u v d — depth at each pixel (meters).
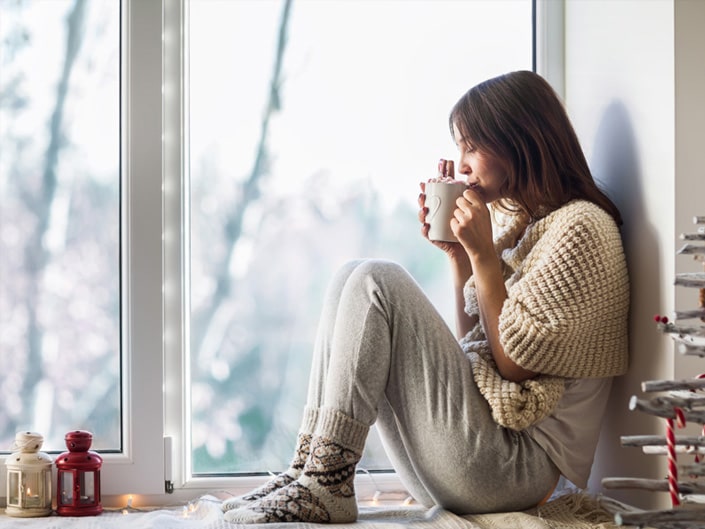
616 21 1.84
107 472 1.94
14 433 1.98
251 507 1.59
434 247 2.12
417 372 1.62
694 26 1.64
